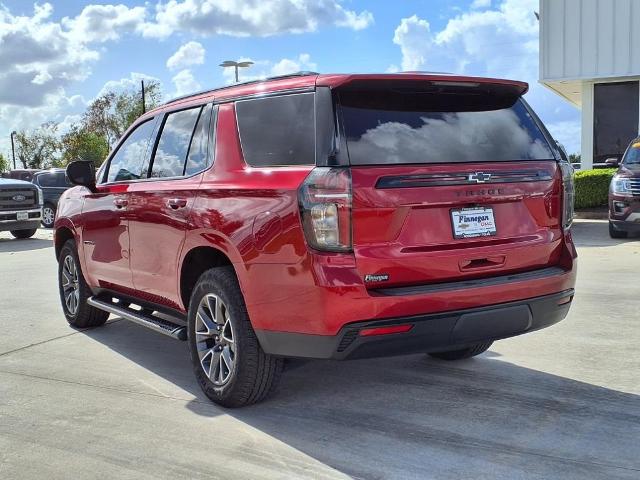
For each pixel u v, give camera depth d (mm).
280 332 3828
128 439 3865
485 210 3947
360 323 3564
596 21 17875
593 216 16438
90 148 64812
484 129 4141
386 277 3617
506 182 4008
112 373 5195
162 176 5051
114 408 4398
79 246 6246
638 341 5555
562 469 3318
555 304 4152
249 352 4074
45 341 6258
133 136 5723
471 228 3879
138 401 4523
